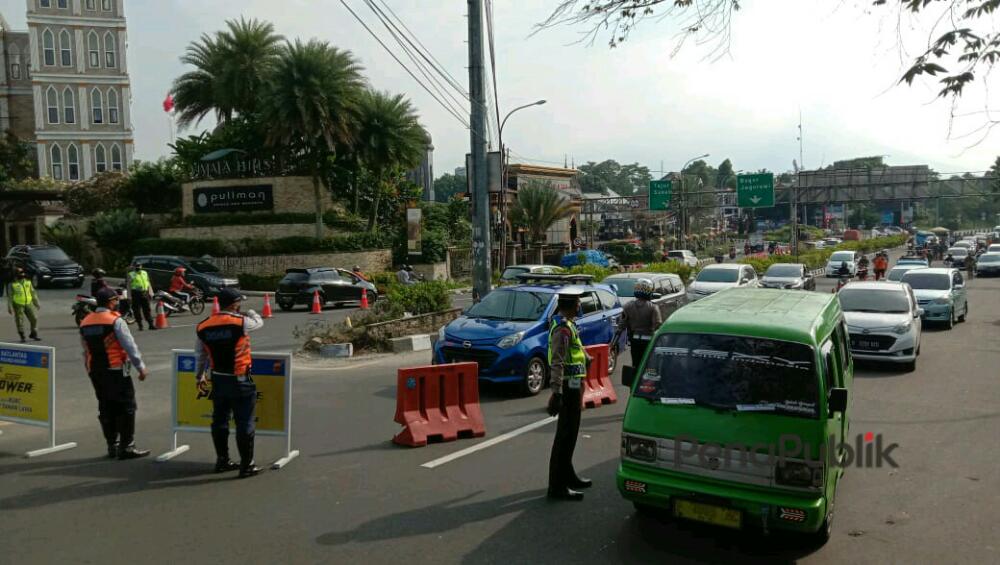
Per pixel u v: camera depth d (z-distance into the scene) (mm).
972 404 10578
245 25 41219
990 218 148000
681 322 6129
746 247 76688
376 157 39094
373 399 10914
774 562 5246
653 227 80875
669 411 5578
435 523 5941
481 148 16953
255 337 18891
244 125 41031
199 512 6180
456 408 8812
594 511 6246
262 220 39312
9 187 53125
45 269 35125
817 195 58844
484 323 11578
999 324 20984
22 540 5566
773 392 5441
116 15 64812
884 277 28641
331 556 5289
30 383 8328
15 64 69938
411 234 40500
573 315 6691
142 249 40969
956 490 6836
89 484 6934
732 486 5203
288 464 7602
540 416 9875
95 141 64500
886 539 5676
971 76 5023
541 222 46688
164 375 13102
